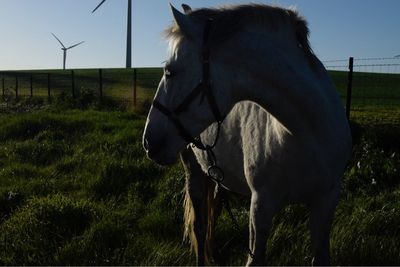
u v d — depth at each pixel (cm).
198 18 265
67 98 1641
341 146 287
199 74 254
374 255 382
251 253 295
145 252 407
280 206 297
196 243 399
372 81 2855
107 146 841
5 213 537
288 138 272
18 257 407
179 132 258
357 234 408
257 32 263
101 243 419
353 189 566
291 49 270
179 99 256
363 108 1418
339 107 294
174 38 260
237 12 264
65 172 705
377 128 740
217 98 257
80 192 591
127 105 1509
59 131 1009
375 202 498
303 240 408
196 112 256
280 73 260
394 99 1817
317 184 283
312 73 278
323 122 271
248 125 301
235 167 329
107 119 1161
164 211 510
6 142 958
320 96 270
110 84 3312
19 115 1224
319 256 292
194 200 407
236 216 480
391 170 581
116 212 493
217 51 257
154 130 258
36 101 1964
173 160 262
